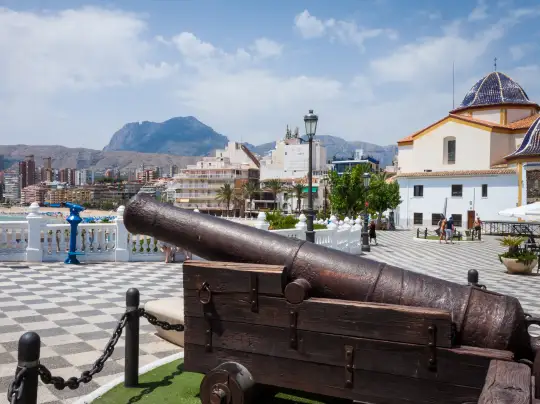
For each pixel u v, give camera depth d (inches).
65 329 272.4
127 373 190.9
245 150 4584.2
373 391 139.3
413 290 147.4
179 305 261.0
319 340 145.9
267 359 153.5
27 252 528.1
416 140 1903.3
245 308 155.7
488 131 1742.1
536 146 1525.6
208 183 3833.7
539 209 799.1
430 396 132.5
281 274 151.2
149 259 575.8
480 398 99.7
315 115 471.8
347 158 3924.7
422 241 1205.1
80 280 430.3
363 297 152.4
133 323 191.0
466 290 144.1
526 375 111.7
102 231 561.3
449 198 1731.1
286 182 3587.6
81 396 184.9
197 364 164.2
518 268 600.4
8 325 276.8
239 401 150.9
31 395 127.2
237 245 173.5
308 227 473.4
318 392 146.6
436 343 131.0
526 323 135.3
